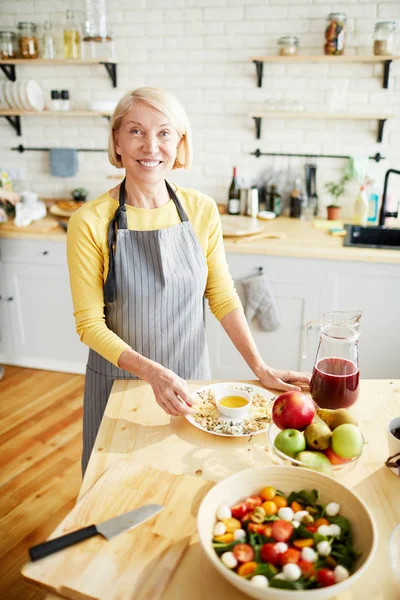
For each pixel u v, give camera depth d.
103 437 1.14
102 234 1.43
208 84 3.24
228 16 3.10
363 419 1.22
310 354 2.81
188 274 1.50
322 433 0.99
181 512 0.90
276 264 2.69
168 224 1.51
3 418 2.82
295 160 3.26
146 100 1.33
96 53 3.29
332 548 0.77
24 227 3.06
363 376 2.79
